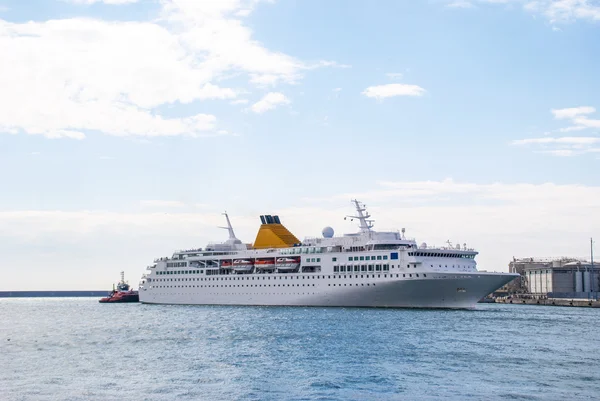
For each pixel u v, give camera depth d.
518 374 62.75
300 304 147.75
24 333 106.31
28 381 61.06
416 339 87.00
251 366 67.94
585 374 62.94
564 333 99.31
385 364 68.19
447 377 61.38
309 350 78.31
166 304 182.38
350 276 138.50
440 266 133.25
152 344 87.31
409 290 131.25
